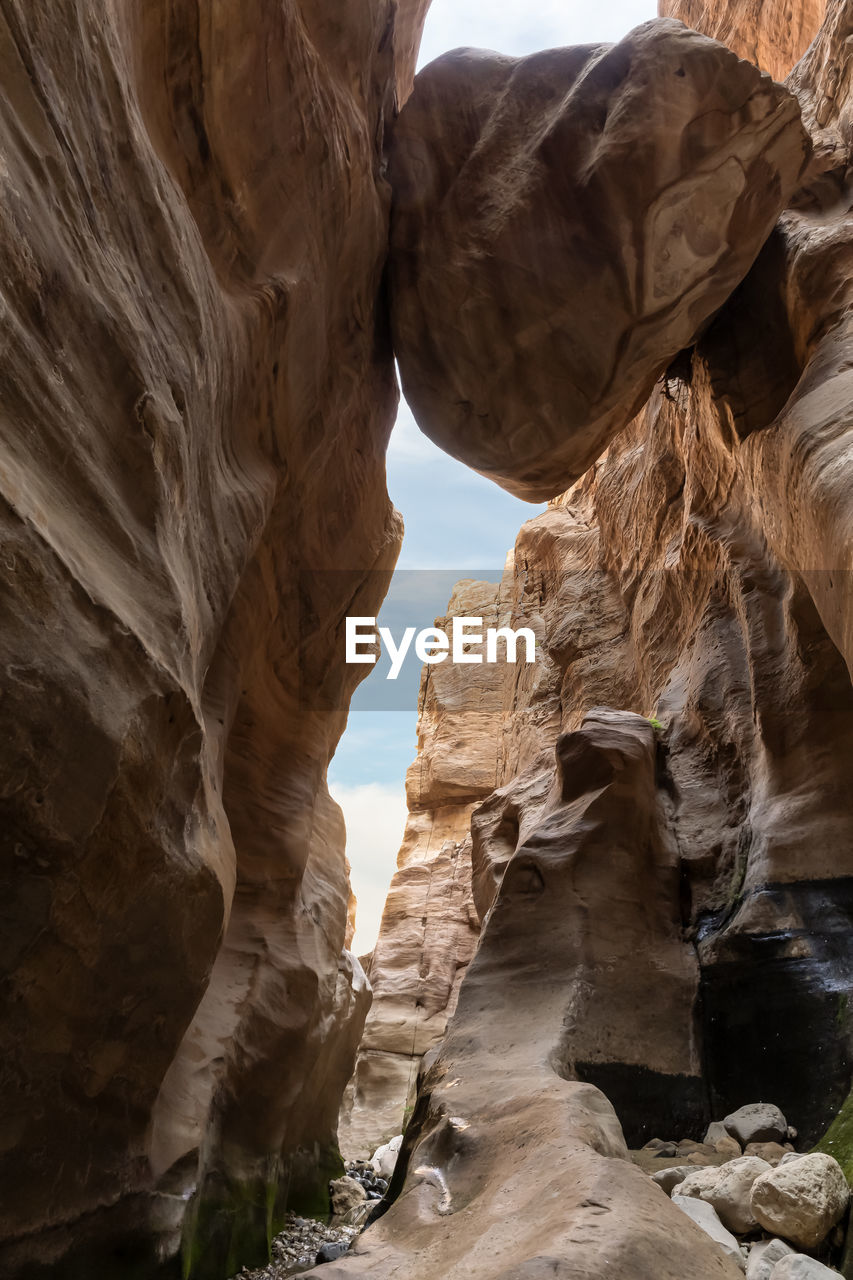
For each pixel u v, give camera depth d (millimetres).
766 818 6648
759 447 7152
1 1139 3742
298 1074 7434
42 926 3553
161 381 4238
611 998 6078
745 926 6082
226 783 7750
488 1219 3250
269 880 7918
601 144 7750
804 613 6992
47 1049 3898
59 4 3516
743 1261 3420
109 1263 4535
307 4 7094
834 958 5711
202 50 5266
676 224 7676
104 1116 4477
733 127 7562
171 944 4551
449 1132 4391
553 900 6680
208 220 5656
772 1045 5668
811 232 7766
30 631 3174
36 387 3336
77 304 3602
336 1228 7906
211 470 5379
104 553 3762
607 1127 3990
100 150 3904
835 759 6602
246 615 7125
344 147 7355
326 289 7426
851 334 6863
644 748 7641
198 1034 6395
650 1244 2717
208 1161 5996
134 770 3793
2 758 3131
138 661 3723
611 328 7988
